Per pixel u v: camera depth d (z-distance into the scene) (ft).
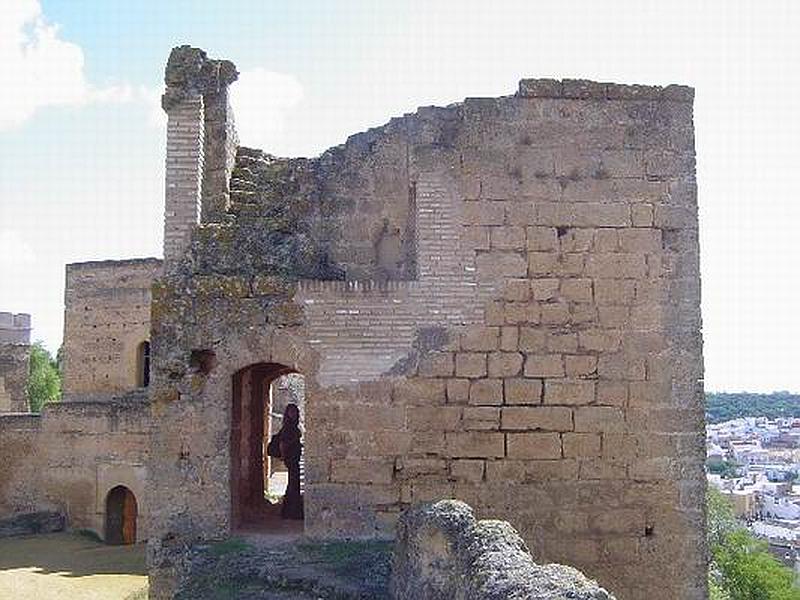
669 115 49.96
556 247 48.67
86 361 130.11
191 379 48.16
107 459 113.29
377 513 46.98
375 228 50.90
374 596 39.70
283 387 96.12
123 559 96.32
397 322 47.83
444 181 48.75
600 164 49.32
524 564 30.09
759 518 309.01
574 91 49.49
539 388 47.88
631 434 48.03
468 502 47.14
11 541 108.47
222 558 45.01
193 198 50.19
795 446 590.55
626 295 48.70
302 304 47.96
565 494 47.50
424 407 47.44
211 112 52.19
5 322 165.07
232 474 49.08
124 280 128.36
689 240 49.37
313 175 52.13
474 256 48.37
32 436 119.24
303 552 45.37
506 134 49.11
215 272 49.62
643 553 47.44
